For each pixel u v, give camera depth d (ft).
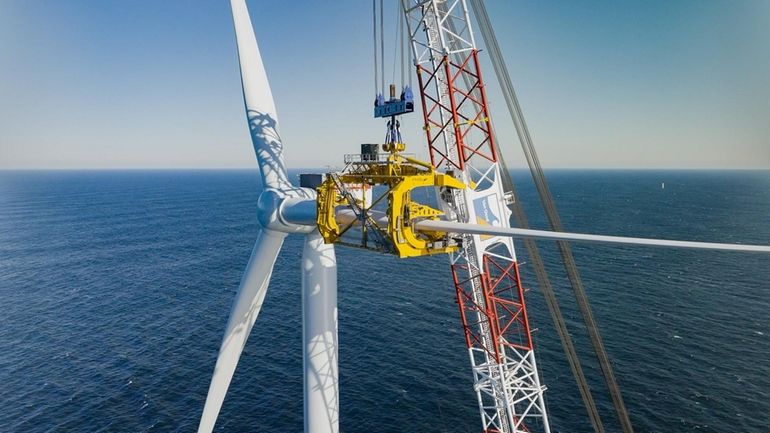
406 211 56.13
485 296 107.65
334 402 71.72
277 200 72.13
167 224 554.05
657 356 190.19
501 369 112.06
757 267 330.75
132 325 228.63
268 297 273.54
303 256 73.05
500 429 115.85
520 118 114.83
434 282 299.79
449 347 201.57
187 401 161.89
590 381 171.94
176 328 225.35
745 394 161.38
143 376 178.29
